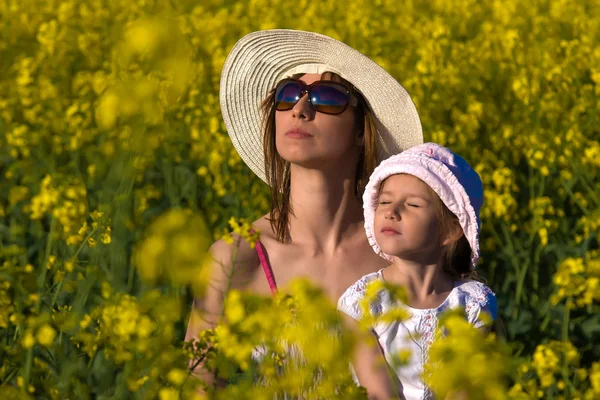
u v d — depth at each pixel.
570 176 11.66
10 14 23.14
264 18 21.59
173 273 5.30
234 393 4.19
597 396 6.13
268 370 4.26
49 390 4.86
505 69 17.42
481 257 10.63
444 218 5.57
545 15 23.88
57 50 18.05
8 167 12.69
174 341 4.81
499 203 10.45
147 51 9.19
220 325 4.28
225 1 28.28
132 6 22.92
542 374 5.71
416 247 5.48
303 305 4.05
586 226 10.42
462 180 5.61
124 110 8.62
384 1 24.47
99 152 11.60
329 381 4.00
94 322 5.77
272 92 6.52
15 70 18.25
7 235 9.81
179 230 5.32
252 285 5.96
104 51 19.41
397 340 5.39
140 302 4.66
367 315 4.29
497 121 14.79
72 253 7.60
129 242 9.62
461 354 3.87
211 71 16.42
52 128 13.83
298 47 6.30
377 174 5.65
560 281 8.02
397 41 20.88
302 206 6.04
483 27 21.31
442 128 13.91
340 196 6.06
